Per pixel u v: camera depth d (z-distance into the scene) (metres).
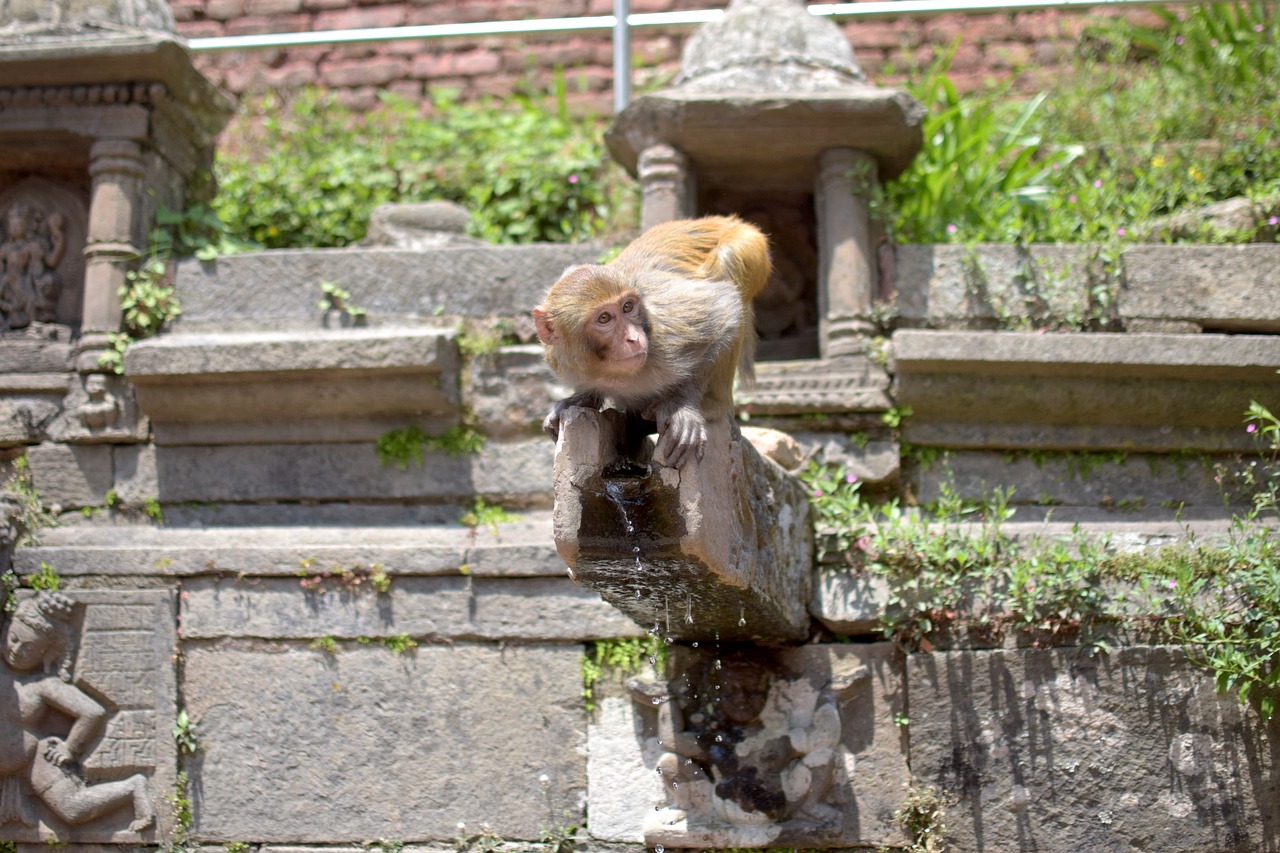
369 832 7.65
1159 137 10.69
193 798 7.81
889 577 7.50
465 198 11.29
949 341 7.85
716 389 6.12
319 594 7.94
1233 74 10.92
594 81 12.73
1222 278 8.32
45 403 8.78
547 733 7.65
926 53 12.34
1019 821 7.08
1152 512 8.00
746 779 7.27
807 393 8.19
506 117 11.99
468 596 7.84
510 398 8.52
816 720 7.33
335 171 11.29
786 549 7.01
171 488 8.58
